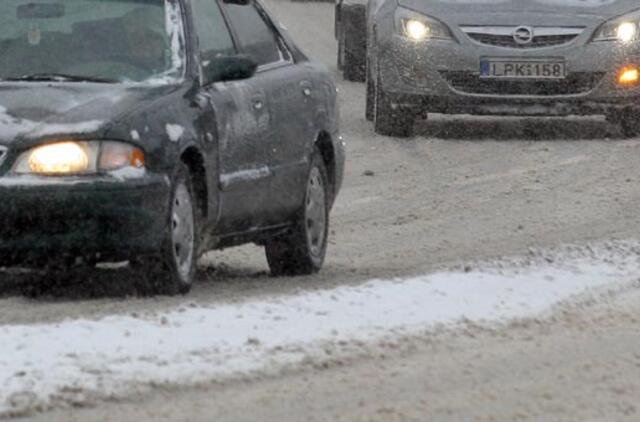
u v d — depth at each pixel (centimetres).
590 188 3281
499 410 1459
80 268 2295
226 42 2353
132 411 1432
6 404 1432
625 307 1992
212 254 2678
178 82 2206
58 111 2083
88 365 1555
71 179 2028
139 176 2045
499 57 4031
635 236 2688
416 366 1631
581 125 4344
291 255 2416
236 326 1753
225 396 1491
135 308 1941
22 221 2030
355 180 3434
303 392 1513
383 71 4081
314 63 2562
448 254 2569
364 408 1459
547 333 1820
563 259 2323
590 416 1447
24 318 1877
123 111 2086
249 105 2291
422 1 4097
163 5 2303
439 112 4081
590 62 4038
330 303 1903
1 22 2308
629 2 4094
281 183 2358
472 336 1789
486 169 3566
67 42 2270
